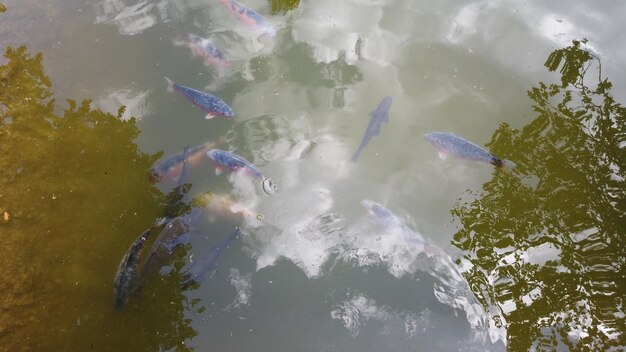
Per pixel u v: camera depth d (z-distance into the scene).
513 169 3.20
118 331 2.76
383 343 2.79
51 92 3.42
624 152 3.23
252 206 3.10
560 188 3.14
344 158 3.29
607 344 2.76
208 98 3.32
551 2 3.95
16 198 3.03
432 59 3.69
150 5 3.91
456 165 3.27
